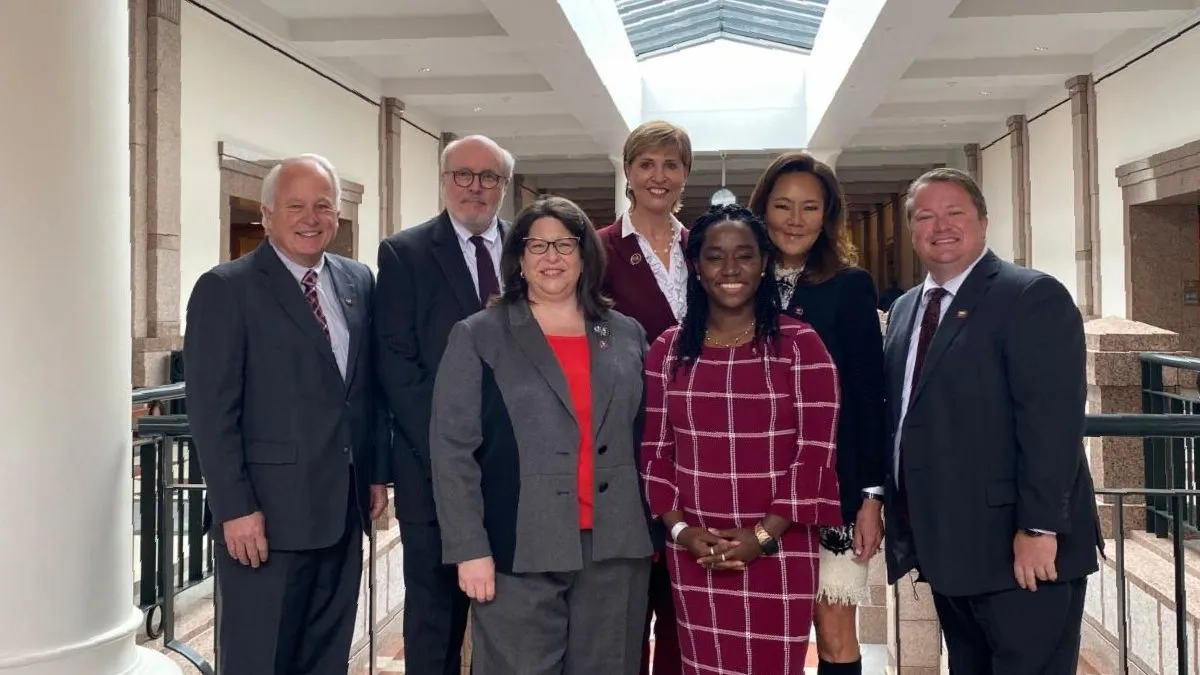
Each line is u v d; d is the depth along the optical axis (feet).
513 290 8.49
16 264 6.57
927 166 58.29
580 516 8.05
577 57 31.40
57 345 6.75
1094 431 8.83
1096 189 36.52
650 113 49.34
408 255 9.62
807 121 47.24
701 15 43.60
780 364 7.95
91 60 7.02
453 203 9.83
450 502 8.00
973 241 8.00
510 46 31.91
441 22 31.09
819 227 8.89
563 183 67.46
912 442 8.03
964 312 7.95
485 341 8.27
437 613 9.45
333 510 8.70
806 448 7.80
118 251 7.36
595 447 8.11
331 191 8.96
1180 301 33.55
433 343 9.47
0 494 6.53
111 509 7.19
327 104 34.76
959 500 7.77
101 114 7.13
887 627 14.28
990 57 37.27
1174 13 29.04
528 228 8.36
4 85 6.52
